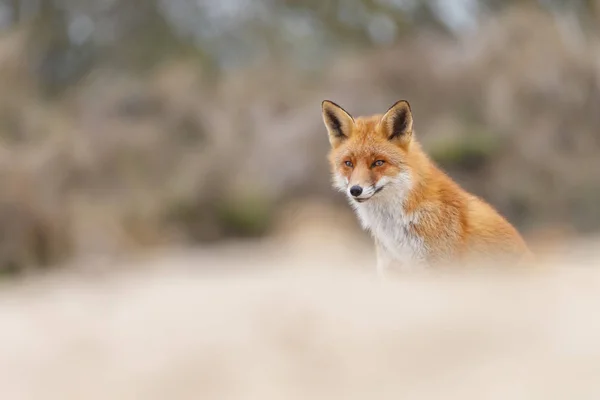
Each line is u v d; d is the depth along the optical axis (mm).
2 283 29594
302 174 47719
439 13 67688
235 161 48656
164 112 55312
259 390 6059
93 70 69375
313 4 71250
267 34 70125
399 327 6566
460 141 46844
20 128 47469
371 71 53719
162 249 37656
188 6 73250
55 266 35531
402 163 12914
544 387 5492
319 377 6082
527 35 52281
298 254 13945
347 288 7977
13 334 7777
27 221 36062
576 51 50938
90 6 72625
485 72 51562
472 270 11859
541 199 45406
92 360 6805
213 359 6492
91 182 46500
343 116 13695
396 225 12961
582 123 49312
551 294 7125
